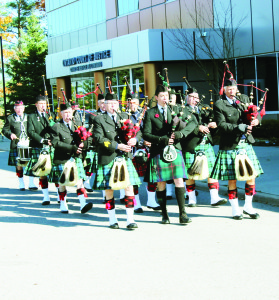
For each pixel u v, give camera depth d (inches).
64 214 283.9
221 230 227.9
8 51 1658.5
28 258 197.5
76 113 327.9
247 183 249.6
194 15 766.5
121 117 244.2
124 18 940.0
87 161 355.3
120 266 182.4
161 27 842.2
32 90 1347.2
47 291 159.9
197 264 180.2
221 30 699.4
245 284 158.1
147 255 194.4
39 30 1425.9
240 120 246.2
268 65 674.8
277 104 666.8
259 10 674.2
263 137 625.3
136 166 299.6
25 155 349.1
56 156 279.0
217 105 244.5
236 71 706.8
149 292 154.9
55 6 1213.1
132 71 871.1
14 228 250.4
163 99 238.5
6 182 438.6
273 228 227.9
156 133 239.8
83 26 1093.8
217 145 605.9
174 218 259.1
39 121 325.7
